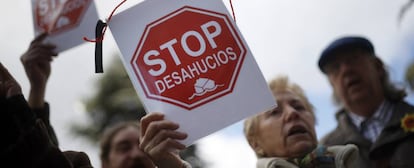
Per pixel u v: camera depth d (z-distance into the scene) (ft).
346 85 11.28
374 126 10.62
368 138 10.52
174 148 6.20
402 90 11.02
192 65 6.45
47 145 5.59
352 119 10.94
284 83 8.68
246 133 8.65
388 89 11.08
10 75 5.83
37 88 9.55
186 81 6.42
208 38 6.48
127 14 6.59
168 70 6.47
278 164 7.71
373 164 9.82
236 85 6.34
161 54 6.51
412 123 9.70
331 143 10.68
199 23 6.54
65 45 9.77
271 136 8.15
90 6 9.73
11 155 5.35
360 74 11.33
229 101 6.32
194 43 6.49
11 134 5.43
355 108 10.98
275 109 8.26
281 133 8.03
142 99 6.49
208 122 6.29
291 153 7.93
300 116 8.07
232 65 6.39
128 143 10.25
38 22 10.02
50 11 9.97
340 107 11.46
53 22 9.90
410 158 9.41
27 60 9.65
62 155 5.67
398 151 9.55
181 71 6.45
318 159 7.88
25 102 5.67
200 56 6.47
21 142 5.40
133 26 6.57
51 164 5.49
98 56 6.28
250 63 6.36
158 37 6.55
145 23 6.58
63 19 9.84
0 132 5.42
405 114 9.95
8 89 5.69
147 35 6.56
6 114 5.49
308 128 8.09
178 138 6.26
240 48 6.41
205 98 6.36
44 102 9.65
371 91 11.01
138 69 6.53
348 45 11.62
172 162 6.23
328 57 11.78
